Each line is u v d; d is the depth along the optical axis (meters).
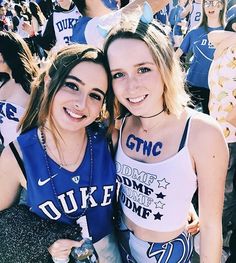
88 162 0.63
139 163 0.62
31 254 0.60
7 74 0.95
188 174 0.60
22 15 2.14
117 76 0.60
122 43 0.58
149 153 0.62
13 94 0.96
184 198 0.62
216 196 0.60
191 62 1.51
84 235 0.65
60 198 0.62
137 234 0.67
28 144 0.62
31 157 0.61
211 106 1.06
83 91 0.59
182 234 0.66
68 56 0.59
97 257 0.65
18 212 0.63
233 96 1.01
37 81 0.64
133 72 0.58
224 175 0.60
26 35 2.14
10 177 0.63
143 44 0.57
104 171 0.65
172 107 0.60
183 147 0.59
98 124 0.66
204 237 0.62
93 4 0.90
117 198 0.70
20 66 0.95
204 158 0.58
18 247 0.61
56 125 0.60
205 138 0.58
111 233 0.70
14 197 0.65
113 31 0.59
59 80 0.59
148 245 0.66
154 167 0.61
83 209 0.64
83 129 0.63
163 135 0.61
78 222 0.64
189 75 1.50
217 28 1.54
